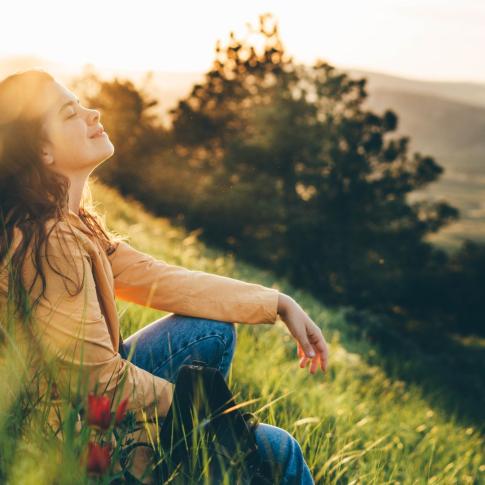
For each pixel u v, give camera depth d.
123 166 35.91
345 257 30.41
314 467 2.55
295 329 2.21
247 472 1.68
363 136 31.38
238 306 2.19
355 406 5.19
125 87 37.25
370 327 19.33
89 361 1.67
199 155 36.50
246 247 30.66
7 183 1.79
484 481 5.11
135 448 1.65
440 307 35.69
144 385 1.73
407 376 13.83
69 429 1.28
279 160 30.47
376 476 2.72
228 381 2.98
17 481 1.12
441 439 6.04
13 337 1.52
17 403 1.41
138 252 2.29
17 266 1.67
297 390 4.21
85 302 1.59
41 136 1.85
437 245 142.25
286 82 31.48
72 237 1.75
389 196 31.84
